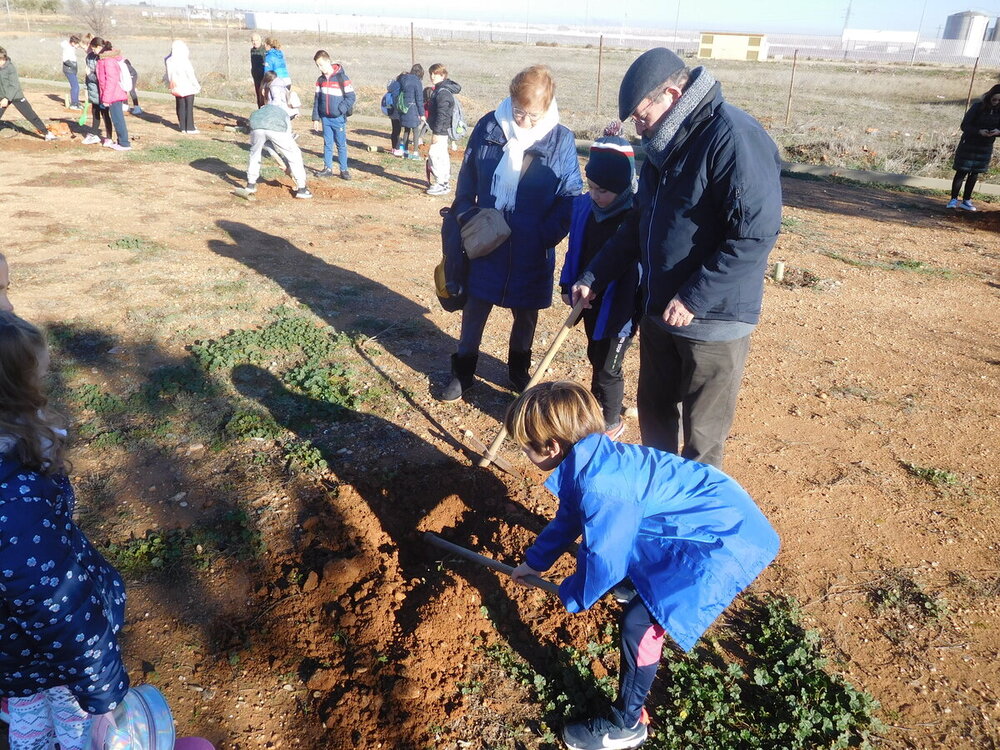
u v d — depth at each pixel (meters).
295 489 4.14
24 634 1.84
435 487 4.27
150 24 66.25
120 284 7.00
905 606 3.53
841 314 7.46
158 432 4.61
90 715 2.08
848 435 5.12
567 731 2.80
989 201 13.25
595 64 43.78
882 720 2.95
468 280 4.96
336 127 12.21
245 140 15.28
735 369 3.44
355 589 3.47
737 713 2.95
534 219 4.81
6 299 2.63
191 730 2.82
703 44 58.41
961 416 5.45
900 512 4.26
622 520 2.55
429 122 11.59
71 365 5.39
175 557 3.62
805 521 4.13
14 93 13.22
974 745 2.87
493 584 3.55
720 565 2.52
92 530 3.78
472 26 103.44
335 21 77.44
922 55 63.62
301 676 3.07
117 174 11.59
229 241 8.66
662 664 3.20
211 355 5.59
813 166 15.17
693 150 3.08
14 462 1.78
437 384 5.48
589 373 5.82
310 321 6.41
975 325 7.32
